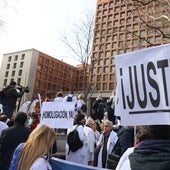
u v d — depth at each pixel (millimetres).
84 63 27906
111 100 10859
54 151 4398
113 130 6875
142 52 2277
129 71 2336
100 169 2916
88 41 27188
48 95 12008
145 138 2217
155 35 24938
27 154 3049
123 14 48375
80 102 10602
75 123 6906
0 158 4957
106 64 67125
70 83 85562
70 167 3162
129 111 2295
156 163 1857
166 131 2029
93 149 6488
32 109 11297
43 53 93375
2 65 98438
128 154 2182
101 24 52750
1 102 11211
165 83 2113
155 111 2133
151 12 14078
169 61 2117
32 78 90062
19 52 94812
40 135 3123
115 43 60594
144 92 2225
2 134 5035
